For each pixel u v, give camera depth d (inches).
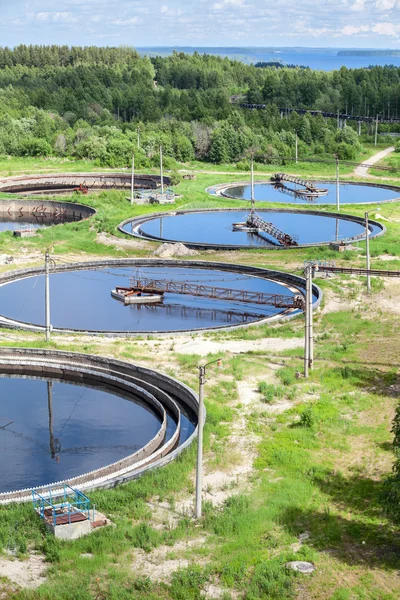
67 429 2401.6
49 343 3016.7
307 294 2659.9
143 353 2933.1
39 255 4503.0
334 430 2244.1
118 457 2199.8
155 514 1793.8
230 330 3193.9
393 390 2551.7
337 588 1512.1
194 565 1583.4
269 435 2218.3
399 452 1800.0
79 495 1828.2
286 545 1658.5
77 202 6274.6
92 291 3838.6
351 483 1935.3
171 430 2380.7
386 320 3351.4
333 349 2957.7
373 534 1704.0
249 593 1492.4
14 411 2546.8
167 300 3710.6
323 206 6082.7
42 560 1612.9
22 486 2011.6
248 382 2632.9
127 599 1478.8
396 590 1507.1
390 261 4315.9
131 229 5265.8
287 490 1883.6
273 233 5032.0
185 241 4923.7
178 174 7268.7
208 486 1916.8
